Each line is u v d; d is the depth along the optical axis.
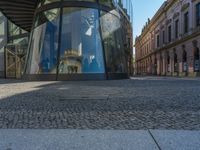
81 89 12.16
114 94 10.50
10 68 30.70
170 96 10.00
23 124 6.13
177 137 5.16
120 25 22.67
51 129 5.73
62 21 18.92
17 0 22.12
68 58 18.64
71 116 6.84
